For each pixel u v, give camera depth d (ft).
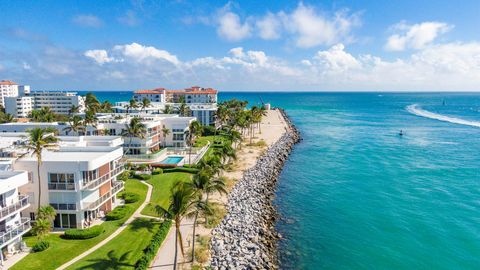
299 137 482.28
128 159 292.20
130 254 136.36
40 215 144.87
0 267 122.11
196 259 136.36
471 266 146.10
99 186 165.99
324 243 165.78
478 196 228.84
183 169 262.06
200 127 302.86
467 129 544.21
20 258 129.49
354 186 254.47
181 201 119.03
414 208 209.67
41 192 156.25
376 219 194.08
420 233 176.35
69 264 126.72
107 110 521.65
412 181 264.31
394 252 157.79
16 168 154.71
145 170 258.78
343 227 183.83
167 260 134.21
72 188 155.33
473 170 292.20
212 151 350.84
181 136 354.95
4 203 130.00
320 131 552.41
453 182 260.01
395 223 188.55
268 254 152.76
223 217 181.57
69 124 315.78
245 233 166.30
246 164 306.76
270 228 180.86
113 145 223.92
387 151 379.35
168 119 355.15
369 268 145.07
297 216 198.39
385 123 649.61
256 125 589.73
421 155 355.15
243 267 136.15
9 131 305.12
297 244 164.14
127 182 229.86
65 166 154.10
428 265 147.23
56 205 156.76
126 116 388.57
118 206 186.19
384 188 248.52
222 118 455.63
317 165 320.50
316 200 225.35
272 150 372.17
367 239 170.30
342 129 574.15
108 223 164.35
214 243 151.02
